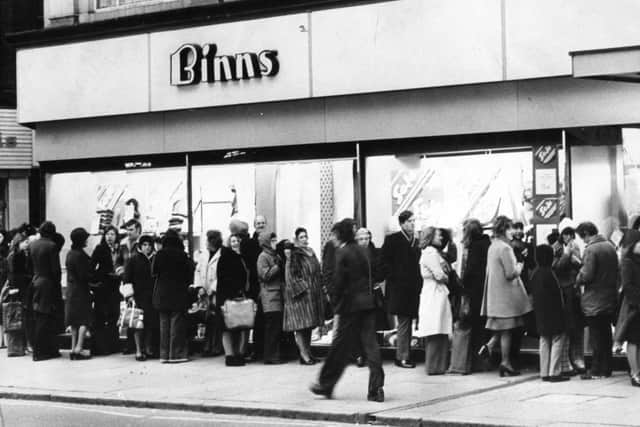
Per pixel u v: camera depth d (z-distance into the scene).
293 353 18.86
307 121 19.17
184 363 18.45
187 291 18.66
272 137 19.56
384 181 18.52
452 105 17.67
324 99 18.98
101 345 19.92
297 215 19.41
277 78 19.28
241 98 19.72
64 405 14.95
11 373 17.73
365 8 18.33
